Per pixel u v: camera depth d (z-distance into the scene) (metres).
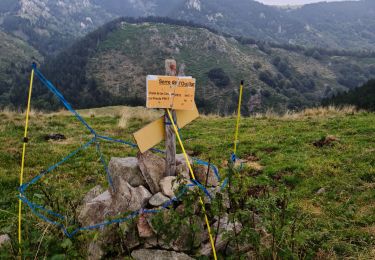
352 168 8.52
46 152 11.70
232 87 177.38
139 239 4.63
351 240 5.37
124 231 4.58
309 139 12.05
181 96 4.98
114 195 5.50
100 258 4.56
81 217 5.55
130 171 5.61
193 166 5.78
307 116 18.80
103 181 8.72
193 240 4.50
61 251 4.80
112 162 6.08
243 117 20.78
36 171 9.65
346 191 7.29
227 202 5.27
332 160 9.17
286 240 4.62
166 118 5.18
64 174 9.48
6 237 5.40
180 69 5.09
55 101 117.12
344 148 10.38
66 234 4.99
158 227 4.31
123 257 4.58
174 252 4.48
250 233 4.30
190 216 4.41
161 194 4.97
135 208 4.85
